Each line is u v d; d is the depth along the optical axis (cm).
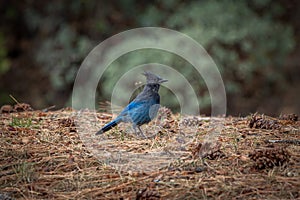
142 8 1773
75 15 1770
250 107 1598
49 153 700
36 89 1764
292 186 590
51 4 1788
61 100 1725
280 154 641
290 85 1672
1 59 1792
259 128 805
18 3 1870
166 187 596
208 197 573
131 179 618
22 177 631
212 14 1576
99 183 615
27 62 1825
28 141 748
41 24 1811
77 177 631
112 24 1755
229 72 1542
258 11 1719
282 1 1769
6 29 1875
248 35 1591
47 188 607
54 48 1747
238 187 589
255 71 1636
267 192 579
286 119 867
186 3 1688
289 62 1717
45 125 832
